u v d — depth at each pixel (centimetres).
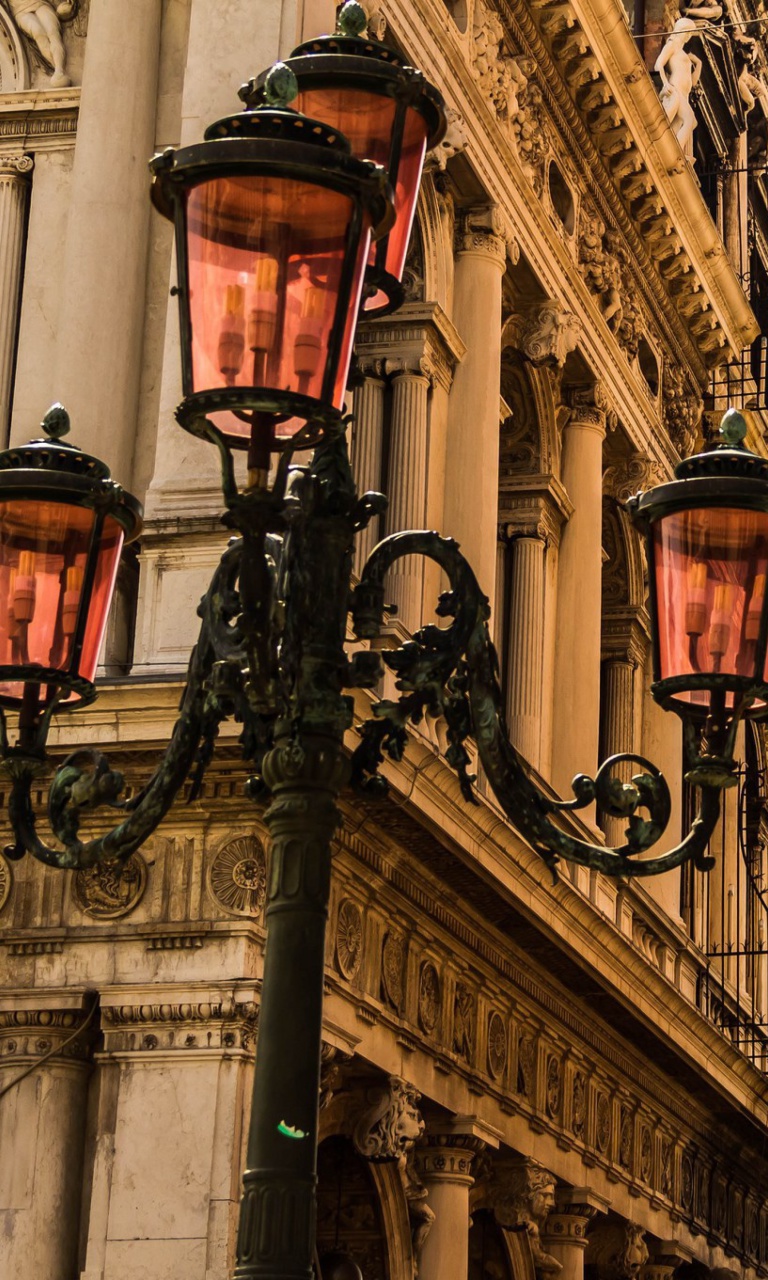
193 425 1144
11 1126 2636
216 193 1132
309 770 1224
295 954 1194
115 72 3053
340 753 1235
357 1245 3231
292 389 1124
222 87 2942
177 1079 2598
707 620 1315
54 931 2680
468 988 3409
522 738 4166
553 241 4100
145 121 3052
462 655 1392
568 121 4291
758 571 1322
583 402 4381
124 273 2977
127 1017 2627
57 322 3083
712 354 5381
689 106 5419
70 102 3156
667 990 4066
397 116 1370
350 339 1153
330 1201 3253
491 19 3825
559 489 4331
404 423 3516
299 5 2977
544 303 4075
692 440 5419
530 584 4262
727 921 5566
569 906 3497
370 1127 3052
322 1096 2820
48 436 1400
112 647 2797
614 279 4512
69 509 1343
